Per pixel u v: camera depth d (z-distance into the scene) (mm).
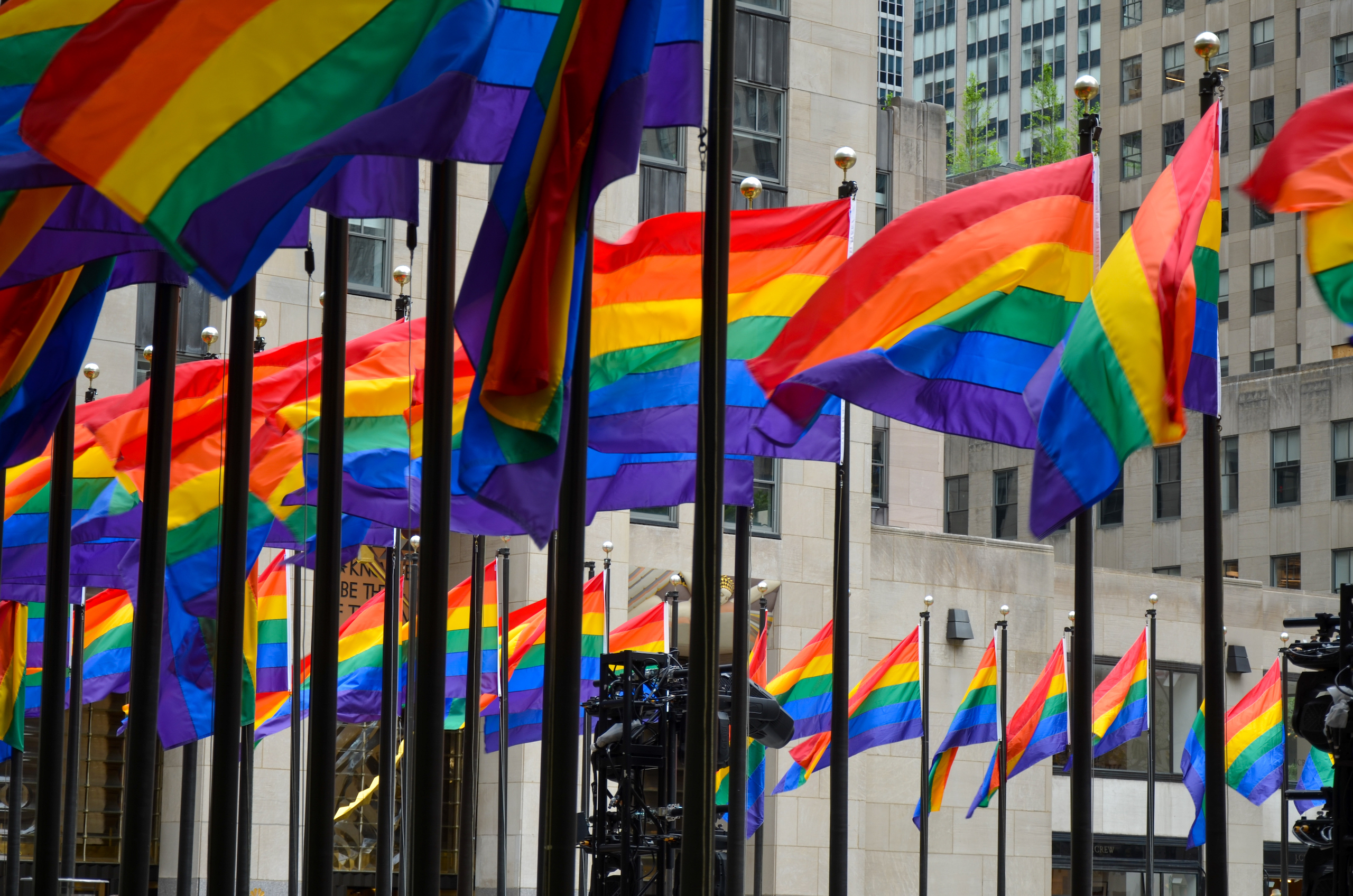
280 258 61000
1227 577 90062
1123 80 136625
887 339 26797
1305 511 107500
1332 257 18906
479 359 18109
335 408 21703
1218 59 131125
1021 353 26891
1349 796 20094
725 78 18641
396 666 40188
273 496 33469
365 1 17750
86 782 61938
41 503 36906
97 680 49594
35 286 24188
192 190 16547
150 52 16875
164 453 23578
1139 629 85812
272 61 17219
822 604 69562
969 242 27188
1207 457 24047
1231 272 128875
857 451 72062
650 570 66062
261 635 45531
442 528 18703
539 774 61250
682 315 30656
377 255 62062
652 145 67438
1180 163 24328
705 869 17422
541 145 18344
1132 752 84938
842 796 30750
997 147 170250
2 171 17688
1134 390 22625
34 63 20141
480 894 61406
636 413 30406
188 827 41656
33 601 40344
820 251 30797
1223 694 23156
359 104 17375
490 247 18422
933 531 78812
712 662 17828
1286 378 109688
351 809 62188
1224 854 22594
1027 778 76750
